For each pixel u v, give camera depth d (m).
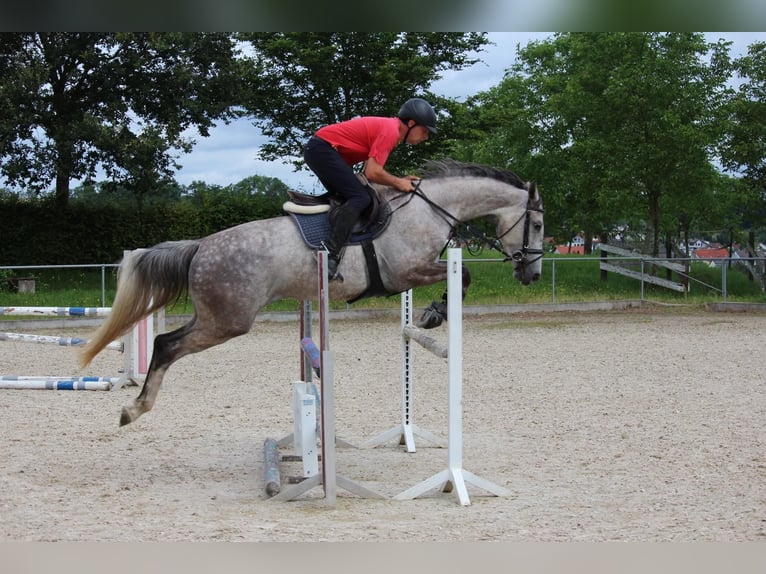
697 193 22.17
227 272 5.80
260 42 20.67
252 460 6.52
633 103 21.38
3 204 22.88
